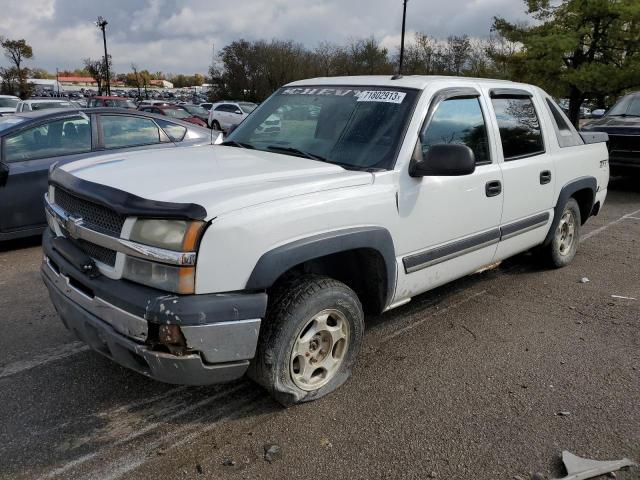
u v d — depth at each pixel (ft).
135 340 8.45
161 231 8.18
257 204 8.73
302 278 9.84
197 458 8.84
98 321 8.91
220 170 10.09
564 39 53.31
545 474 8.68
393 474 8.58
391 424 9.82
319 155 11.76
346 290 10.19
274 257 8.71
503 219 14.30
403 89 12.18
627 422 10.05
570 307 15.53
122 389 10.81
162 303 8.06
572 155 17.19
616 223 26.45
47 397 10.48
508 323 14.37
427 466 8.79
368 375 11.51
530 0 59.00
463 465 8.83
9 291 16.16
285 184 9.43
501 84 14.80
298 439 9.35
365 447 9.18
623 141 33.01
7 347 12.49
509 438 9.52
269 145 12.92
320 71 158.51
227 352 8.53
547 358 12.46
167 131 24.14
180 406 10.28
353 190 10.16
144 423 9.73
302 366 10.01
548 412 10.32
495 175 13.60
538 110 16.01
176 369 8.37
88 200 9.05
